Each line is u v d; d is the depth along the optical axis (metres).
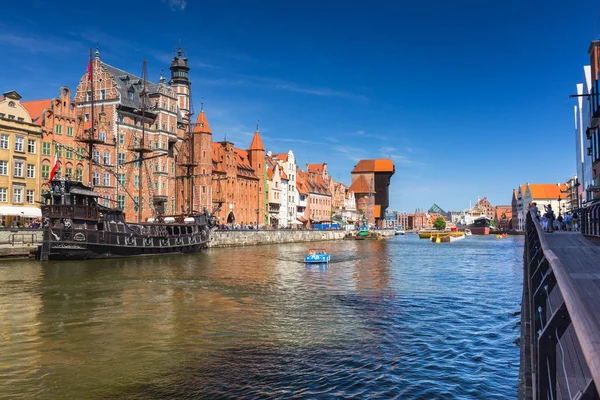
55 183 59.28
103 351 20.25
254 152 145.50
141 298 33.22
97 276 44.78
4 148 70.94
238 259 68.94
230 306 30.70
